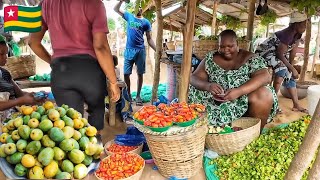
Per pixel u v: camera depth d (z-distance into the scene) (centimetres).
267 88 351
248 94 350
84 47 259
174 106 298
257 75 347
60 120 182
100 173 267
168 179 288
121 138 359
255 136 322
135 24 588
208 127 329
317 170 175
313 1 422
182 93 356
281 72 500
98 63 267
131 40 592
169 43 795
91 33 260
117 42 1527
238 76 356
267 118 358
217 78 363
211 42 462
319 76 859
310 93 365
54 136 171
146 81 892
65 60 258
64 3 251
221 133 312
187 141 266
